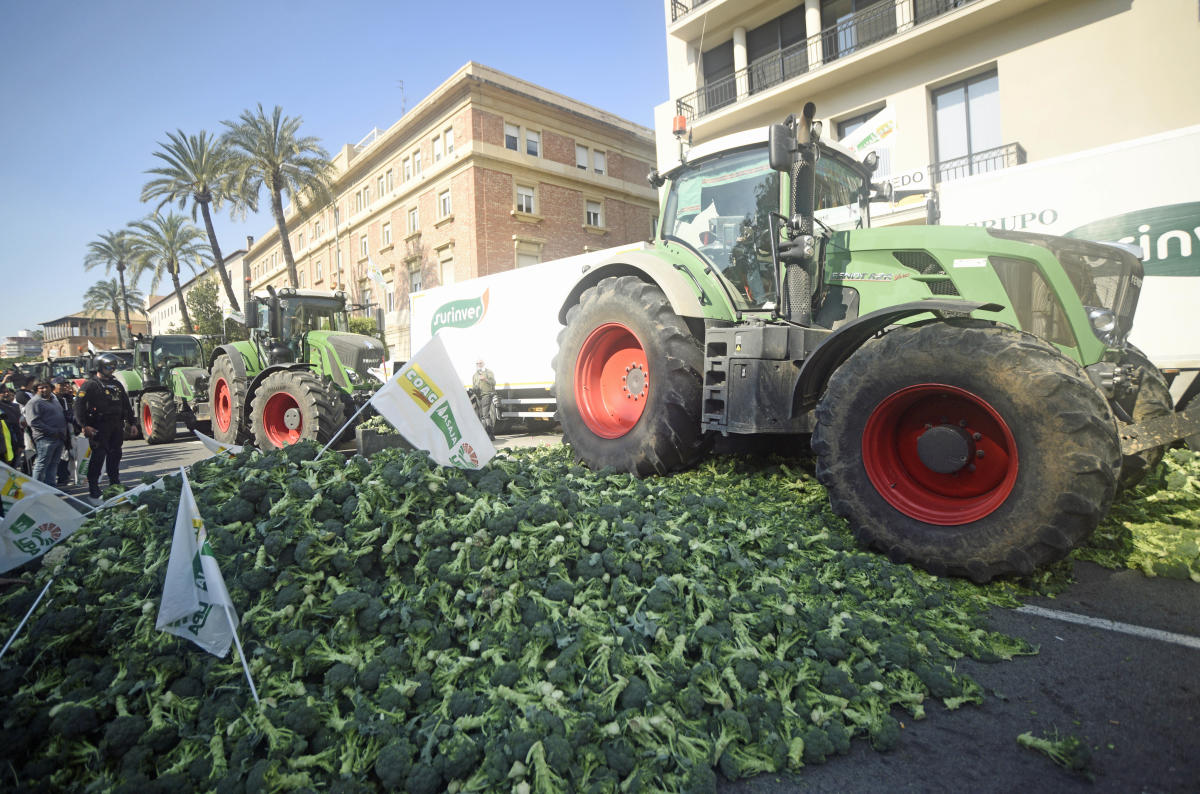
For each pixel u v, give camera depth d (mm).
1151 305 7055
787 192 4496
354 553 2549
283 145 25484
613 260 5453
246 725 1873
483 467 3465
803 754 1930
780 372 4066
